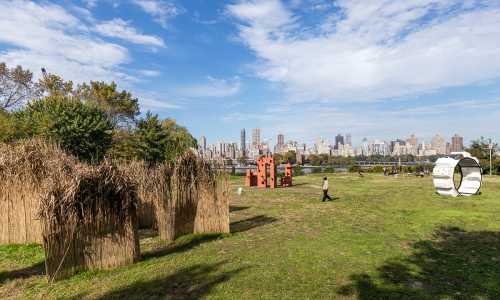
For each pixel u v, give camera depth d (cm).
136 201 861
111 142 4041
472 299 583
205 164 1195
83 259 761
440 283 662
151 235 1182
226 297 603
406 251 900
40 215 714
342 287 645
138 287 663
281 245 980
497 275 704
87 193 772
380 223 1313
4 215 1060
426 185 3247
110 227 799
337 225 1282
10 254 941
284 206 1888
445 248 929
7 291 667
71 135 3297
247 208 1822
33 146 1168
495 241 1004
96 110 3841
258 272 736
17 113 3544
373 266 773
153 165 1445
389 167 6456
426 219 1387
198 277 714
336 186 3291
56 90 5178
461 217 1417
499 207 1703
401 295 604
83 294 638
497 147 5428
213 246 996
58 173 823
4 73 3862
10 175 1056
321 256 857
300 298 595
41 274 772
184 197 1152
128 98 5725
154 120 4334
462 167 2488
